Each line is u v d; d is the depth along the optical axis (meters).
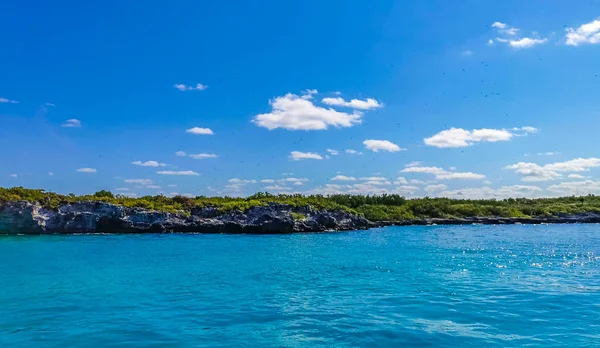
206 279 23.39
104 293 19.56
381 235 59.34
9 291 19.94
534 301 17.80
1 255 34.16
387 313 15.91
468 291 19.95
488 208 104.75
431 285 21.50
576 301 17.78
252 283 22.22
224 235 57.47
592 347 12.02
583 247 41.78
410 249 39.91
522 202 119.88
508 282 22.28
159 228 58.91
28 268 27.12
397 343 12.45
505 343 12.40
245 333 13.45
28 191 61.50
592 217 100.81
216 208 64.94
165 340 12.74
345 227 70.19
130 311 16.25
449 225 89.06
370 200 101.50
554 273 25.28
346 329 13.84
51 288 20.64
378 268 27.45
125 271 26.12
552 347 12.04
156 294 19.38
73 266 28.08
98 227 57.66
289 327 14.09
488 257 33.31
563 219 99.50
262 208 64.62
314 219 66.38
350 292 19.89
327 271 26.27
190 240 49.31
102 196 69.62
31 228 55.09
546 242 47.84
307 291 20.11
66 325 14.30
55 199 60.22
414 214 98.12
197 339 12.84
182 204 68.50
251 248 40.72
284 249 39.81
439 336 13.08
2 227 54.41
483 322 14.62
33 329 13.86
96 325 14.30
